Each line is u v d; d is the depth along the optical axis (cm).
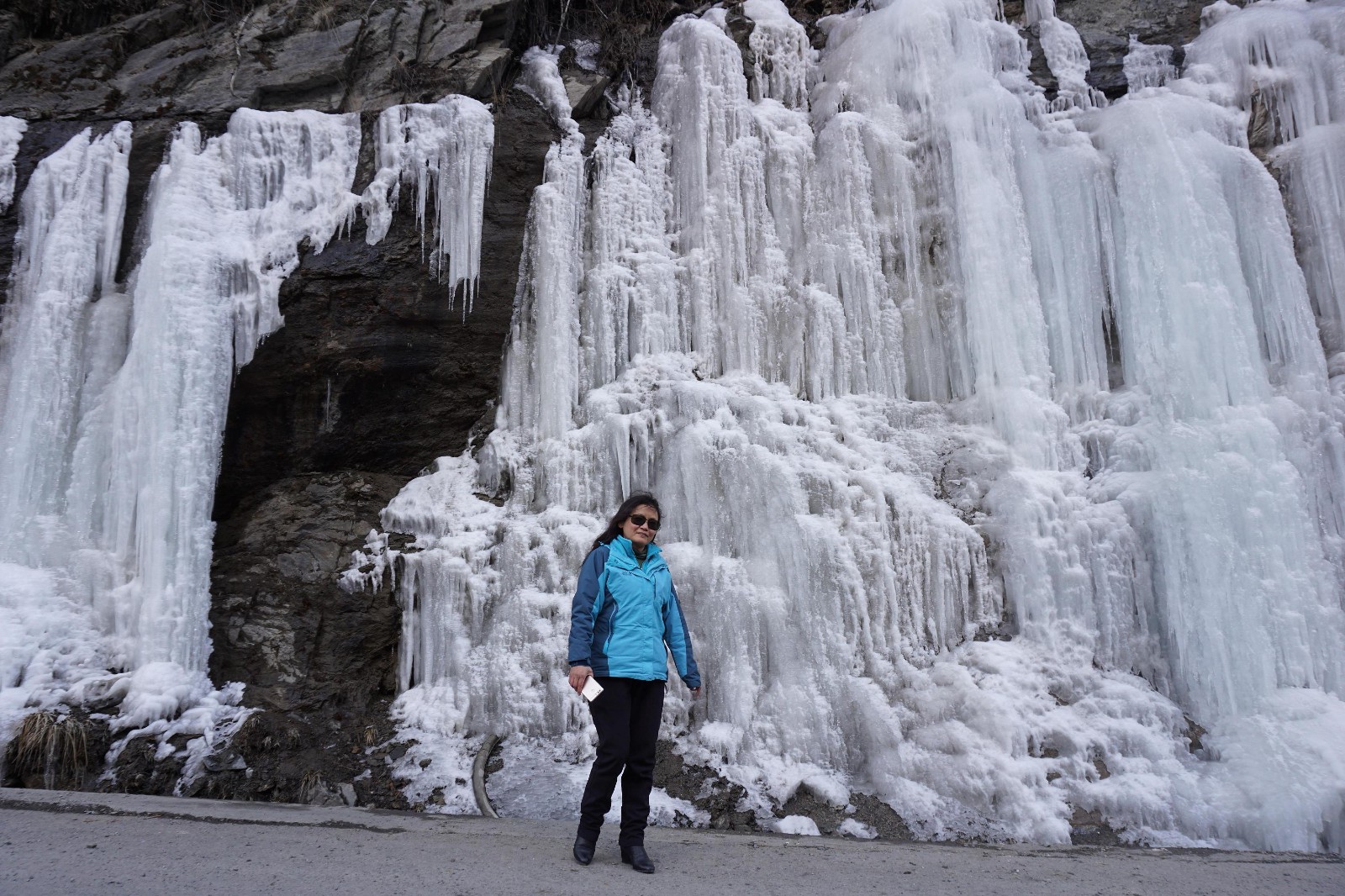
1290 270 752
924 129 846
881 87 875
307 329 727
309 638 672
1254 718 583
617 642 357
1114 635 631
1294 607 618
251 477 729
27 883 285
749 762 573
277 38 836
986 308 752
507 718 614
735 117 846
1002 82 884
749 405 716
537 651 632
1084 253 777
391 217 747
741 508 663
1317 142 796
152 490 642
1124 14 971
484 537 694
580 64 902
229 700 627
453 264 757
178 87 798
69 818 404
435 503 728
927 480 707
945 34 871
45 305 684
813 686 597
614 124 869
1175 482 651
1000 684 590
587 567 367
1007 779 532
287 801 564
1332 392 717
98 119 764
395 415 757
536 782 563
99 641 618
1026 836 511
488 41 878
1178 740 582
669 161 856
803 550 631
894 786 550
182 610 632
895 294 809
